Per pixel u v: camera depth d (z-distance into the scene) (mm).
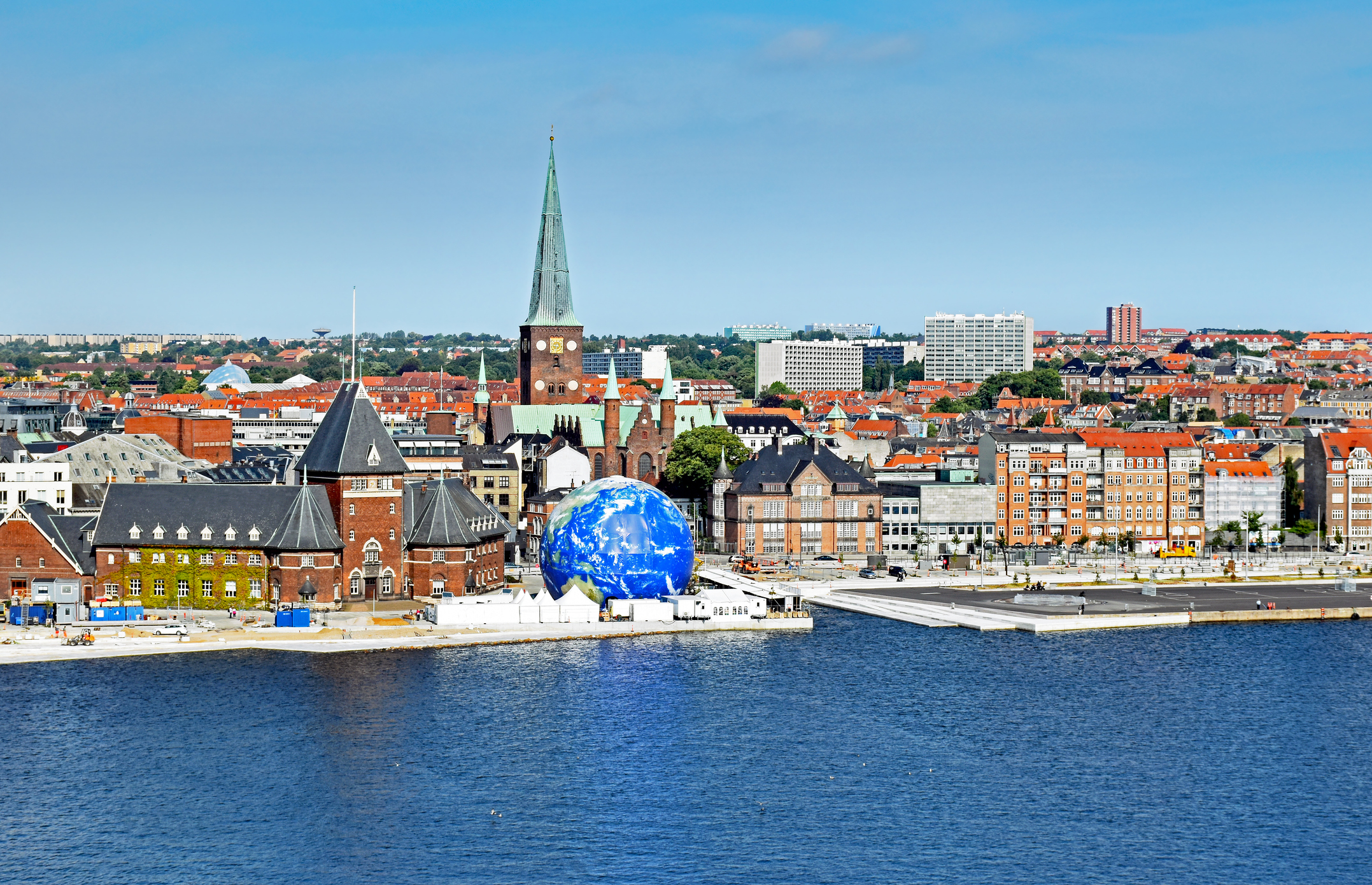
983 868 152125
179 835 158000
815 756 185250
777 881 148625
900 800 170500
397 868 150500
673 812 165750
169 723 194125
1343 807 170500
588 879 148625
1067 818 165750
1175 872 152375
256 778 174375
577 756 183750
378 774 176000
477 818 163375
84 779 173375
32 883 146500
